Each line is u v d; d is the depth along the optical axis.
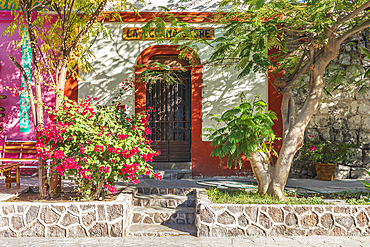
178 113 8.17
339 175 7.74
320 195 5.59
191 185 6.43
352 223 4.48
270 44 6.05
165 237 4.41
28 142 7.43
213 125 7.83
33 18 7.50
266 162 5.39
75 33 6.20
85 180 4.78
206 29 7.85
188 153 8.09
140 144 5.10
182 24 5.40
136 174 4.75
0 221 4.32
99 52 7.82
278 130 7.78
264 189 5.31
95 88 7.81
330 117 8.11
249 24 5.09
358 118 8.02
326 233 4.47
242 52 4.95
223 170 7.76
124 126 5.29
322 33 4.96
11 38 7.78
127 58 7.86
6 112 7.76
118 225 4.38
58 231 4.34
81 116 4.69
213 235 4.43
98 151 4.53
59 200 4.79
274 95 7.80
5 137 7.65
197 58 7.80
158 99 8.13
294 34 7.98
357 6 5.43
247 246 4.03
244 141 4.97
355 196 5.46
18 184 5.84
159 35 5.54
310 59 5.38
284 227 4.46
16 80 7.80
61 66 5.30
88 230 4.36
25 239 4.23
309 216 4.48
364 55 7.91
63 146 4.73
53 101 7.76
